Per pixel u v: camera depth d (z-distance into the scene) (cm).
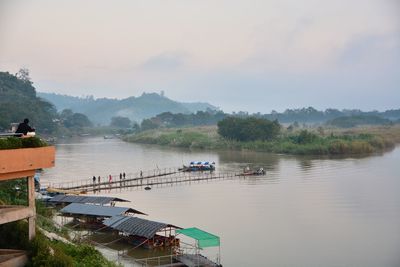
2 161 2539
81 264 3142
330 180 8738
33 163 2714
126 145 19800
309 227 5325
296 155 13888
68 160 13212
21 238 2881
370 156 13100
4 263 2583
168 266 3784
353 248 4525
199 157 13875
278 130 17025
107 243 4572
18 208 2758
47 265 2695
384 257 4225
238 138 17000
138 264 3884
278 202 6788
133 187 8388
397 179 8694
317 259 4194
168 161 12912
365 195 7181
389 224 5438
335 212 6103
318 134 17512
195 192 7819
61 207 6169
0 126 16275
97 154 15188
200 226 5388
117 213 5116
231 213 6069
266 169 10606
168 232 5088
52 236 3812
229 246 4591
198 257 4009
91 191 7862
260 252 4397
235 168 10925
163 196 7450
